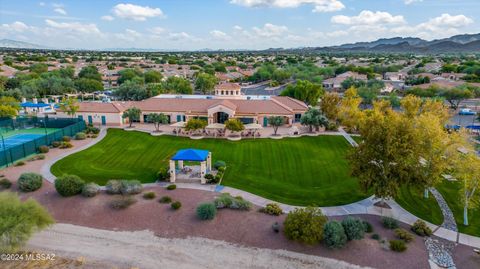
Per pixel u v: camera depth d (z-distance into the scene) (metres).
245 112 68.44
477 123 77.12
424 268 24.91
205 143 55.78
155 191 35.97
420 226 29.52
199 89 133.62
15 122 67.31
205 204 30.72
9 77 130.38
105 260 25.70
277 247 26.97
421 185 31.91
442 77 151.25
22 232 24.67
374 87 107.00
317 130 65.44
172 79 113.06
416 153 31.94
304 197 35.94
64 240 28.12
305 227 26.44
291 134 62.09
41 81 113.31
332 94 72.00
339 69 186.38
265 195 36.09
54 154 48.56
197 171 42.47
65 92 116.12
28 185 34.88
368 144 32.22
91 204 32.72
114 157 48.19
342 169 44.53
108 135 60.50
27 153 47.25
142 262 25.50
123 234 29.09
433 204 35.28
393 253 26.23
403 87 131.38
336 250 26.41
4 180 36.22
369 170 31.69
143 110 71.12
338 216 31.80
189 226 29.84
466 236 29.41
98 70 177.00
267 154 50.53
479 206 33.72
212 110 66.25
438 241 28.47
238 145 54.88
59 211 32.03
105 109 70.25
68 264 25.12
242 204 31.83
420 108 54.88
